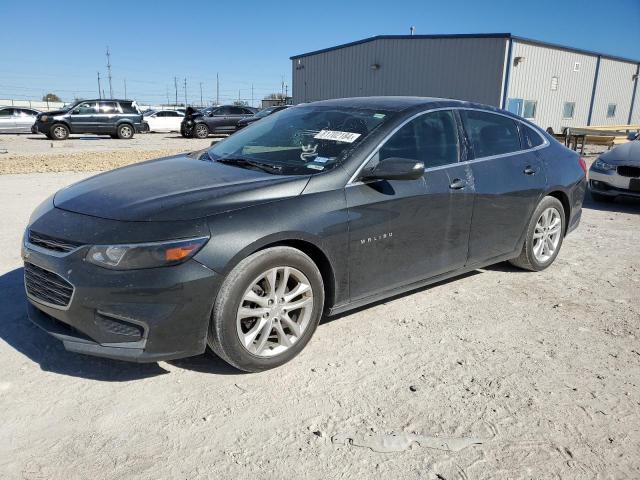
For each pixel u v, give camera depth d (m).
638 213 8.19
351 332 3.65
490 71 24.39
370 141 3.55
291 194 3.14
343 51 30.27
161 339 2.74
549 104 27.50
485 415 2.77
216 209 2.88
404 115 3.80
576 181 5.15
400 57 27.28
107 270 2.67
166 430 2.58
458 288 4.55
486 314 4.02
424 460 2.43
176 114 34.28
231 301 2.85
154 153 16.28
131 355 2.72
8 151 17.11
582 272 5.08
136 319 2.68
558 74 27.30
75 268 2.71
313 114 4.18
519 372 3.21
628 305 4.29
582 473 2.38
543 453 2.50
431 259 3.89
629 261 5.49
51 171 11.15
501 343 3.57
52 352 3.26
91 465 2.34
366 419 2.71
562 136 16.39
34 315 3.08
